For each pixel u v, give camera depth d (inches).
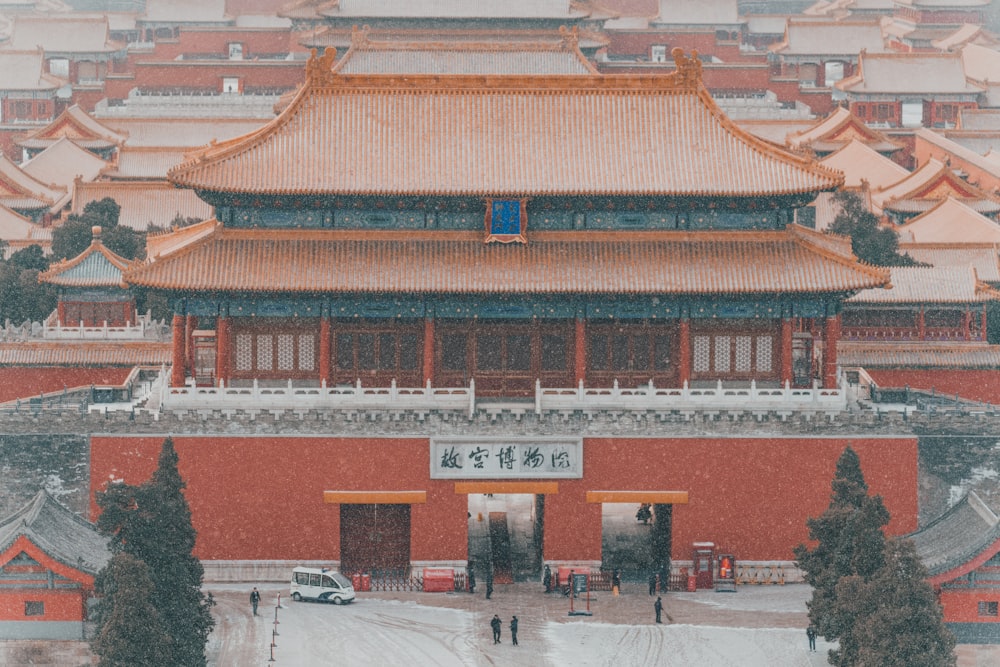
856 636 5103.3
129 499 5275.6
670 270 6171.3
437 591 5969.5
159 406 6200.8
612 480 6092.5
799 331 6510.8
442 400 6136.8
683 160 6240.2
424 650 5403.5
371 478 6082.7
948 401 6692.9
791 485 6097.4
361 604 5826.8
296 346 6289.4
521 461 6082.7
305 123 6314.0
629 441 6087.6
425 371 6250.0
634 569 6186.0
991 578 5423.2
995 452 6117.1
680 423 6087.6
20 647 5344.5
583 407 6117.1
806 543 6102.4
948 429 6122.1
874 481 6117.1
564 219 6284.5
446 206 6240.2
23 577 5339.6
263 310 6220.5
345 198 6205.7
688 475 6097.4
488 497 7042.3
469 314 6235.2
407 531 6136.8
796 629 5580.7
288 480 6077.8
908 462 6117.1
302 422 6067.9
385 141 6284.5
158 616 5073.8
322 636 5506.9
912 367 7854.3
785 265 6181.1
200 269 6136.8
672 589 6013.8
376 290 6097.4
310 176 6161.4
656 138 6304.1
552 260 6210.6
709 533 6097.4
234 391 6151.6
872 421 6107.3
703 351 6309.1
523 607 5807.1
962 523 5728.3
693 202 6215.6
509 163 6230.3
